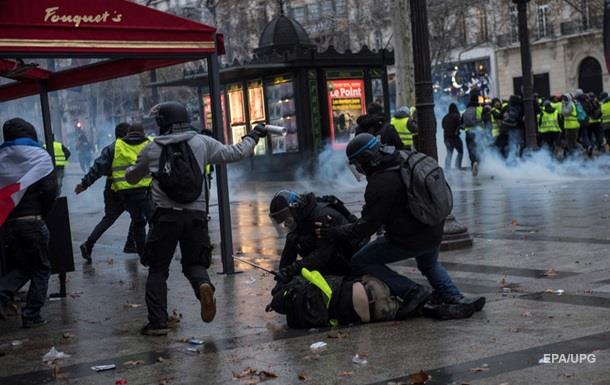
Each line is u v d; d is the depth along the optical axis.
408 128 18.55
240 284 8.86
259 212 16.78
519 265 8.90
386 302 6.66
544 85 58.44
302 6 58.25
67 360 6.14
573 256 9.18
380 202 6.48
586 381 4.80
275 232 13.30
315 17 57.78
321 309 6.63
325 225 6.77
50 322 7.57
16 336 7.06
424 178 6.42
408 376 5.16
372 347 5.92
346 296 6.65
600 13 54.03
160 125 6.71
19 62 9.82
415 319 6.73
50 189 7.20
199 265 6.79
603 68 54.84
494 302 7.17
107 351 6.34
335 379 5.20
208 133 12.64
